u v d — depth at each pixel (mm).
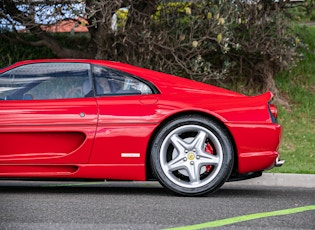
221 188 7199
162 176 6078
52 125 6035
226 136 6078
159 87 6297
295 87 12562
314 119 11602
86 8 10031
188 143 6113
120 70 6367
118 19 11055
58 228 4547
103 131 6047
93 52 12062
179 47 11055
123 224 4711
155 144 6070
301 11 12227
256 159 6133
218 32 10648
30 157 6098
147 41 10695
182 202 5789
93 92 6238
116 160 6070
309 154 9602
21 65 6359
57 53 11844
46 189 6887
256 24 11320
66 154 6082
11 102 6164
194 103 6121
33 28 11086
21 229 4508
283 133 10820
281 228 4637
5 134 6074
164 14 11023
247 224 4766
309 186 7562
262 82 12352
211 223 4785
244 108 6176
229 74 12516
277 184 7629
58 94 6230
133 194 6398
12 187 7133
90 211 5242
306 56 13359
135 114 6070
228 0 10719
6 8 10820
